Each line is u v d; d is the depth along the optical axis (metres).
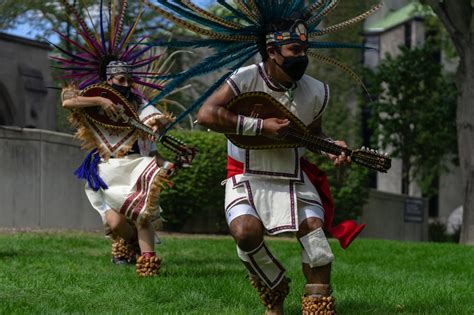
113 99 8.37
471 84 20.61
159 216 8.55
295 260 11.24
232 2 6.14
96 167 8.64
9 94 25.39
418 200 26.72
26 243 12.00
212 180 18.50
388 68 28.03
